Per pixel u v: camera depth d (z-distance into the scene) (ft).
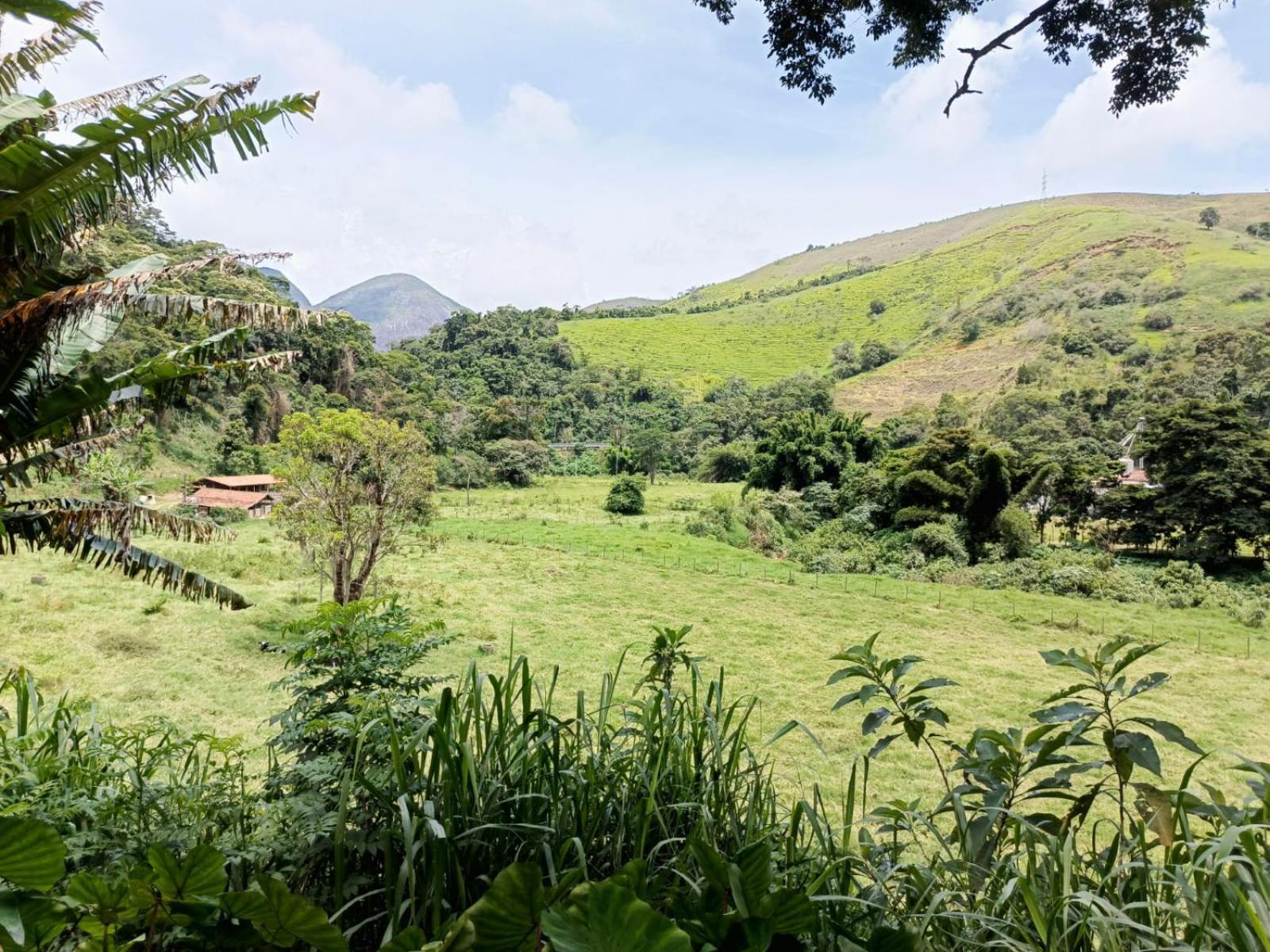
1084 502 114.21
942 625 72.23
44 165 8.45
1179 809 5.40
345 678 8.82
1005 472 107.76
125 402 10.96
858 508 125.29
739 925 2.91
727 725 7.09
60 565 65.82
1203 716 47.67
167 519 12.31
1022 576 94.38
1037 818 6.11
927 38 15.17
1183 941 4.73
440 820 5.58
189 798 7.54
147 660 43.45
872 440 159.02
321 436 48.57
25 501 11.53
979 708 47.50
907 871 5.64
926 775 33.91
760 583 88.22
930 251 586.86
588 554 99.91
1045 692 51.67
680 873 4.91
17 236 9.19
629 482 149.48
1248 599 85.40
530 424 230.48
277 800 7.50
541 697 7.61
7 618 49.26
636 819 6.03
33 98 9.72
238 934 3.14
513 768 6.11
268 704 37.42
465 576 81.61
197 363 11.03
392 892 5.00
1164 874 5.13
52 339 10.81
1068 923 5.11
